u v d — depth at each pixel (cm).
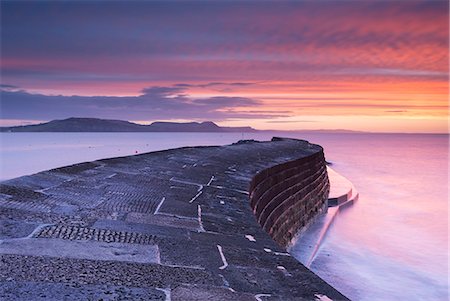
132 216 776
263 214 1570
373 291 1872
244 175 1477
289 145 3791
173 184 1170
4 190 858
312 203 2808
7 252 532
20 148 15462
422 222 3656
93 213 770
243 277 514
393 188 6262
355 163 11606
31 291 425
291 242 2136
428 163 12006
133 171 1325
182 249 606
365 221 3531
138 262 538
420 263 2377
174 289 459
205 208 904
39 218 696
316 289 489
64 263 509
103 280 468
